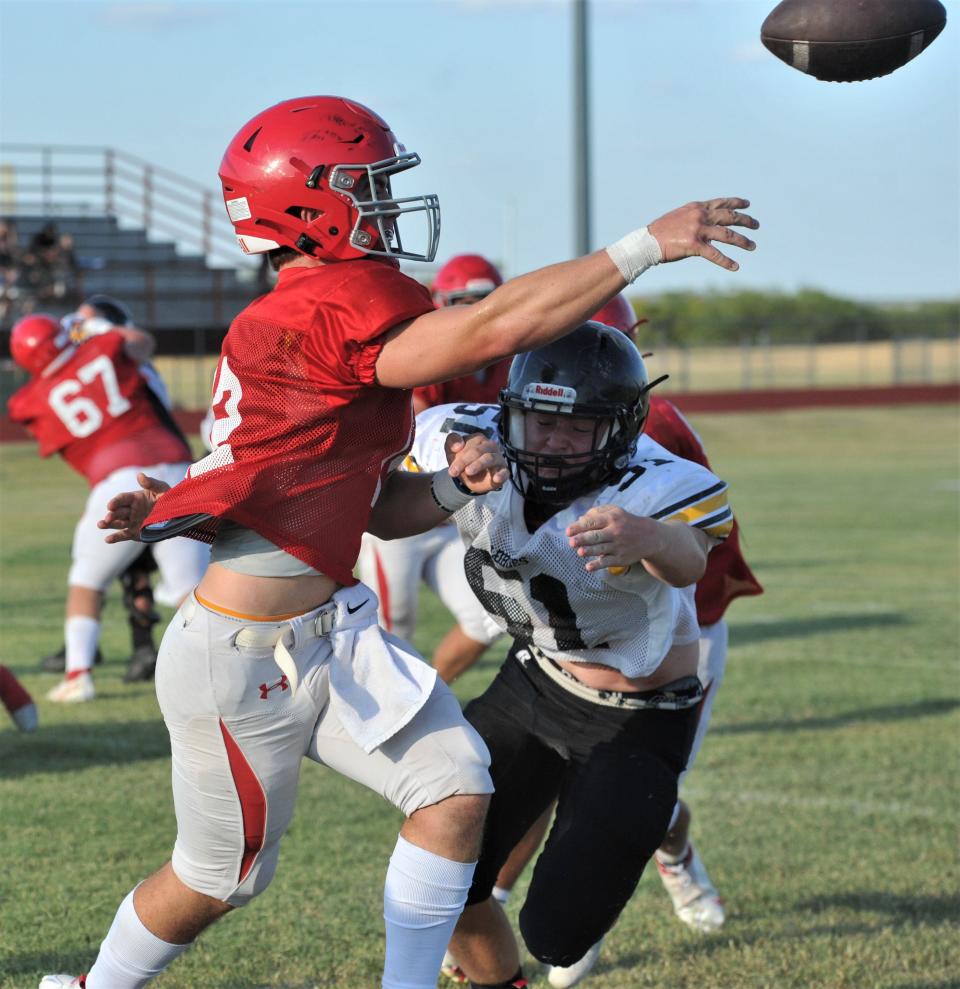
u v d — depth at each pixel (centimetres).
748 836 1695
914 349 15238
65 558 4081
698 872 1427
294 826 1702
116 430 2372
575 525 959
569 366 1038
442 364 855
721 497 1079
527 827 1173
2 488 6106
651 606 1094
